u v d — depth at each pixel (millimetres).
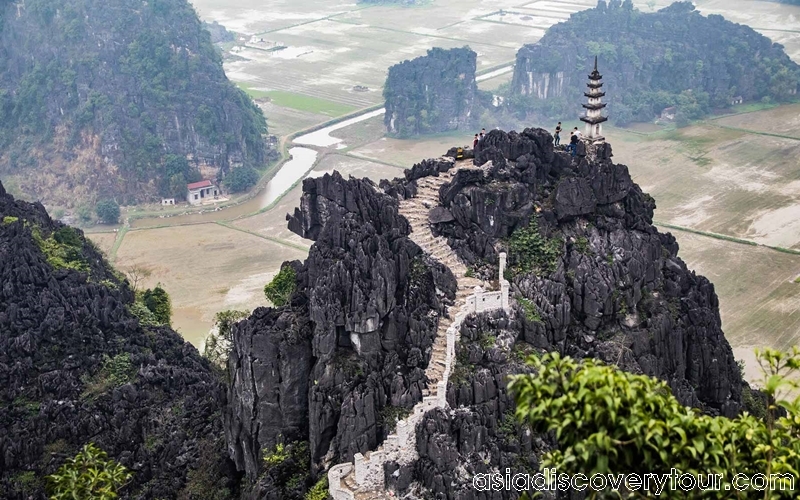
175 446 122688
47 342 138750
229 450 111875
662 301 115875
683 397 112562
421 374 99125
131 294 161250
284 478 103062
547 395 56219
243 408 106625
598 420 55156
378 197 111938
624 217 117625
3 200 164750
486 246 111125
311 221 115062
